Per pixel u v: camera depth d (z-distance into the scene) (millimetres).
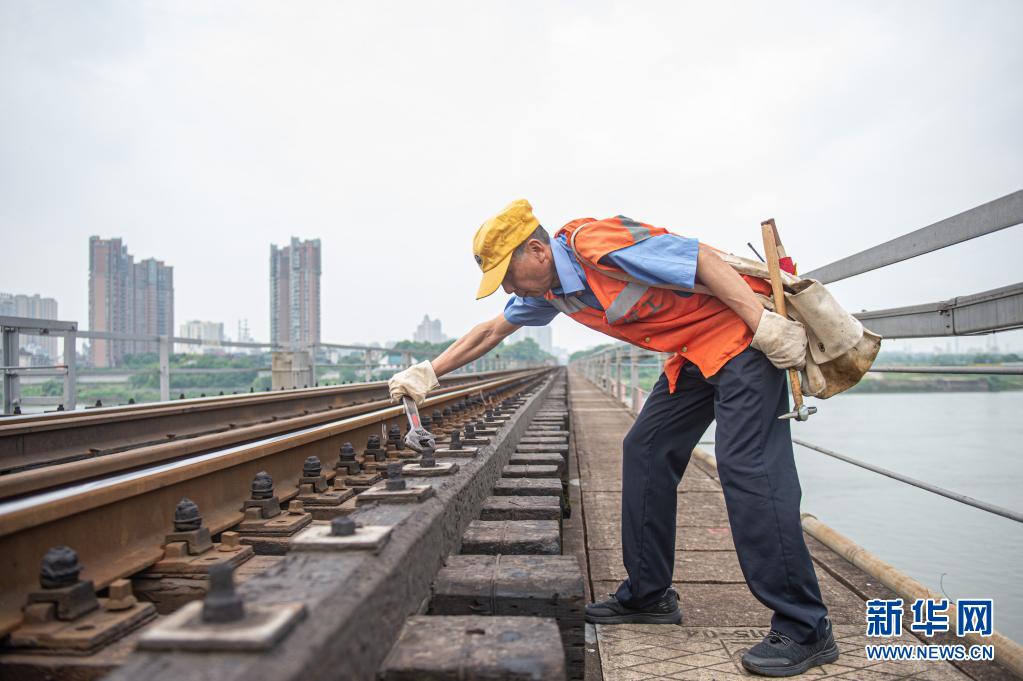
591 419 11703
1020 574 4484
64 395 6668
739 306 2031
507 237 2156
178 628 850
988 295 2508
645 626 2490
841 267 3734
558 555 1890
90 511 1690
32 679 1170
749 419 2084
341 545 1245
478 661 1095
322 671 842
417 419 2551
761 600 2104
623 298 2139
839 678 2027
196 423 4809
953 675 2051
